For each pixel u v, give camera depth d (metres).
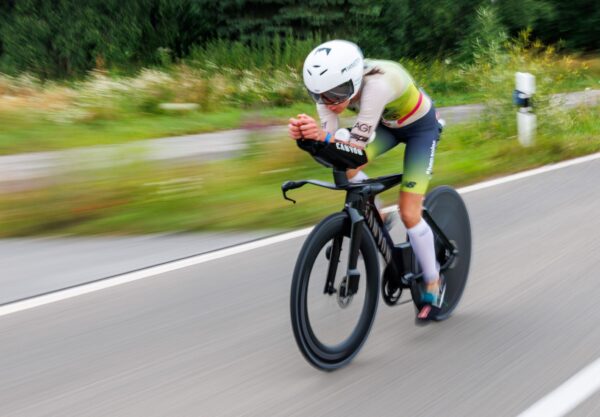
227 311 4.62
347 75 3.58
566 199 7.54
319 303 3.72
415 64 23.36
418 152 4.16
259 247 5.94
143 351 4.05
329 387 3.65
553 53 30.45
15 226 6.36
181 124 13.19
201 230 6.48
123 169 7.71
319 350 3.72
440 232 4.46
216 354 4.02
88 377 3.74
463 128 11.41
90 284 5.07
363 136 3.74
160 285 5.07
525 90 10.39
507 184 8.34
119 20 21.78
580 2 31.17
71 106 13.18
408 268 4.25
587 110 13.11
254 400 3.51
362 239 3.89
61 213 6.57
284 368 3.86
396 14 25.59
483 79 12.11
